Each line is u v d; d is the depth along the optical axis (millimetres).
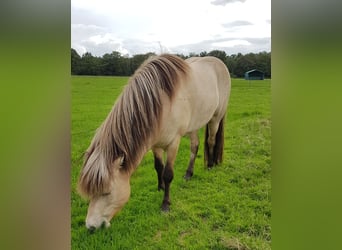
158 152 1965
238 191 2125
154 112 1676
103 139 1564
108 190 1544
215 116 2264
